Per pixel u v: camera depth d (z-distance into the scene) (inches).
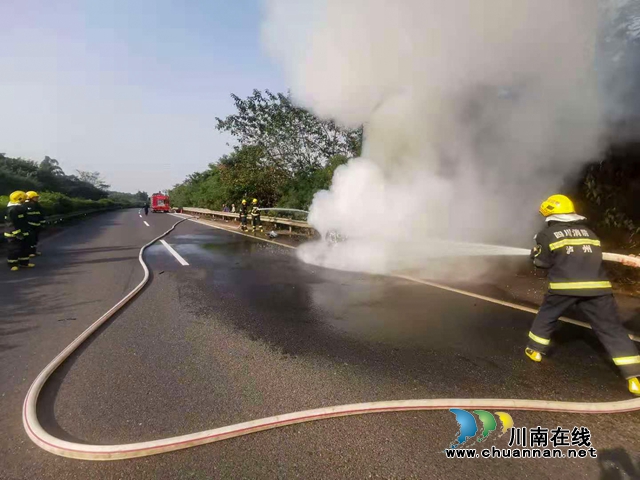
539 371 119.0
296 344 139.7
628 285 214.1
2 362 125.7
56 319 169.5
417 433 88.7
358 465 78.3
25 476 75.6
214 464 78.5
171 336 148.3
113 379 113.8
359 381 112.3
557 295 118.7
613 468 79.0
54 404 100.3
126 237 527.5
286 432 88.8
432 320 165.3
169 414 95.7
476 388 108.8
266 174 724.7
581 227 119.0
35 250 355.6
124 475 75.6
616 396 105.5
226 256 347.9
